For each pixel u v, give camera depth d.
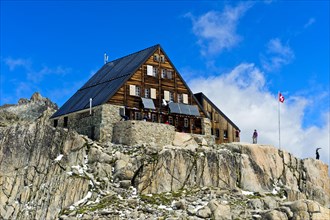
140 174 61.59
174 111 78.69
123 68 82.06
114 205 56.03
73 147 64.94
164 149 65.06
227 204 57.94
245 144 71.44
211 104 88.06
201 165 64.81
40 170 63.50
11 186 62.78
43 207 58.31
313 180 71.75
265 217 54.06
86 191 58.88
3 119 89.81
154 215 54.16
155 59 79.81
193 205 56.97
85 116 76.25
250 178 66.19
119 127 72.06
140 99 76.81
